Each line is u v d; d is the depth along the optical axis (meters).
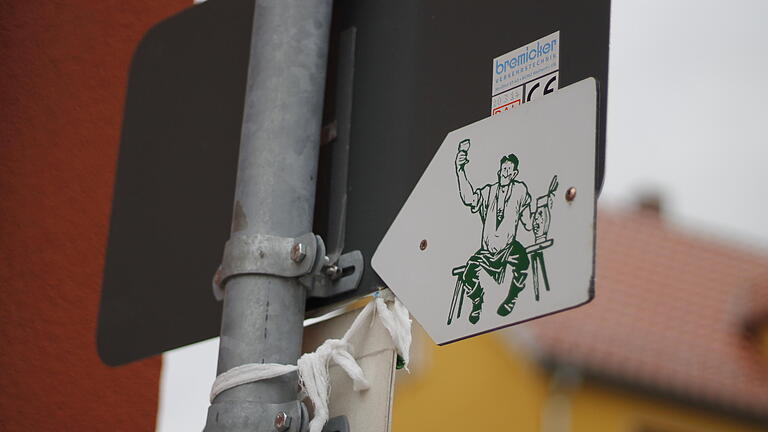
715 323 13.39
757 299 13.49
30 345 3.32
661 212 14.80
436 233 1.96
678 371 12.54
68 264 3.43
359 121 2.20
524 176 1.85
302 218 2.08
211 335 2.32
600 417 11.95
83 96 3.58
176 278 2.45
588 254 1.72
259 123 2.12
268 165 2.09
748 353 13.26
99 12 3.67
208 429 1.96
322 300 2.10
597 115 1.77
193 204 2.49
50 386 3.32
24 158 3.42
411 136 2.10
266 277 2.03
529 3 2.01
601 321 12.65
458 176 1.96
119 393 3.44
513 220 1.84
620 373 12.08
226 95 2.53
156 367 3.54
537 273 1.78
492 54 2.03
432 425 11.19
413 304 1.95
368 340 2.00
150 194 2.59
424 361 11.34
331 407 2.00
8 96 3.44
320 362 1.97
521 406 11.65
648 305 13.24
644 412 12.20
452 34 2.11
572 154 1.79
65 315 3.39
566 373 11.82
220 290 2.09
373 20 2.26
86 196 3.51
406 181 2.08
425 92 2.11
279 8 2.18
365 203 2.13
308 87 2.15
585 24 1.92
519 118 1.89
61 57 3.56
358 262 2.08
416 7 2.19
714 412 12.59
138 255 2.56
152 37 2.77
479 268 1.87
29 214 3.40
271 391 1.96
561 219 1.77
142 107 2.71
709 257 14.35
